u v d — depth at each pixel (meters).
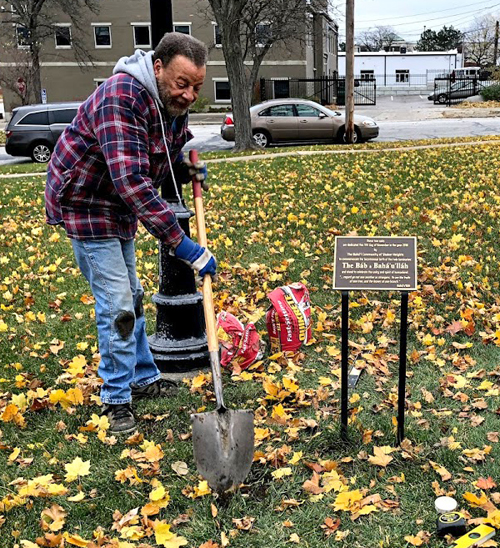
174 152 3.34
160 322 4.05
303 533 2.61
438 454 3.03
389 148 16.05
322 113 20.47
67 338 4.74
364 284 2.99
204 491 2.82
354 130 20.30
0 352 4.53
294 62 40.16
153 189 2.98
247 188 10.52
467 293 5.08
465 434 3.21
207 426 2.74
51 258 6.93
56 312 5.32
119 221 3.29
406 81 61.47
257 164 13.59
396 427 3.27
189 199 9.66
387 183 10.11
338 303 5.09
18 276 6.24
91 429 3.40
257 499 2.82
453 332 4.39
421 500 2.75
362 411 3.48
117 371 3.40
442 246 6.30
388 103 43.59
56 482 3.01
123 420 3.42
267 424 3.39
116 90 2.93
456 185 9.57
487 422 3.33
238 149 19.03
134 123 2.95
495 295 5.00
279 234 7.23
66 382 4.01
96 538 2.59
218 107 39.62
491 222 7.04
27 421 3.57
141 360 3.72
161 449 3.21
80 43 38.94
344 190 9.62
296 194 9.63
